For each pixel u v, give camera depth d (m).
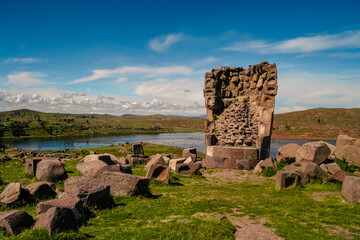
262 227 7.35
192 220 7.62
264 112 21.50
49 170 12.88
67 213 6.38
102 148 48.56
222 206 9.70
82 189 8.38
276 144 76.50
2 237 5.73
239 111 23.11
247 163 19.73
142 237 6.17
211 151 21.56
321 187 11.98
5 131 144.38
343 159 15.99
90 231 6.57
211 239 6.04
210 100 24.08
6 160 23.03
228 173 18.83
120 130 196.00
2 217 6.09
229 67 25.19
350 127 137.50
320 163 15.62
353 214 8.13
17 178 14.21
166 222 7.46
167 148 54.38
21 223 6.21
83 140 110.50
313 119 164.12
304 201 9.88
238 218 8.20
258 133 21.84
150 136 141.38
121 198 10.13
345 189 9.50
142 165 22.39
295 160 17.66
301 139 92.50
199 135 150.25
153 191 12.52
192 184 15.02
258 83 23.05
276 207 9.43
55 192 10.01
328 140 84.38
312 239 6.38
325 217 8.08
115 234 6.37
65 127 179.50
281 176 12.35
